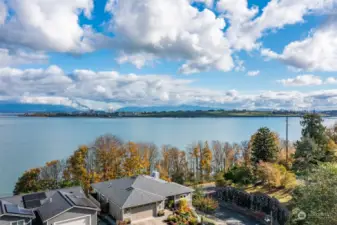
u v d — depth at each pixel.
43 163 74.19
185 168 64.50
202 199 37.84
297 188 24.47
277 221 31.77
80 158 47.22
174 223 29.36
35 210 26.44
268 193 36.72
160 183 36.19
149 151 66.38
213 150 74.44
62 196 28.22
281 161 47.75
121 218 29.34
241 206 39.41
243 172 44.62
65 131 158.38
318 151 41.88
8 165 72.25
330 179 19.78
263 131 47.34
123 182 35.84
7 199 27.14
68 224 25.39
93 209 26.78
